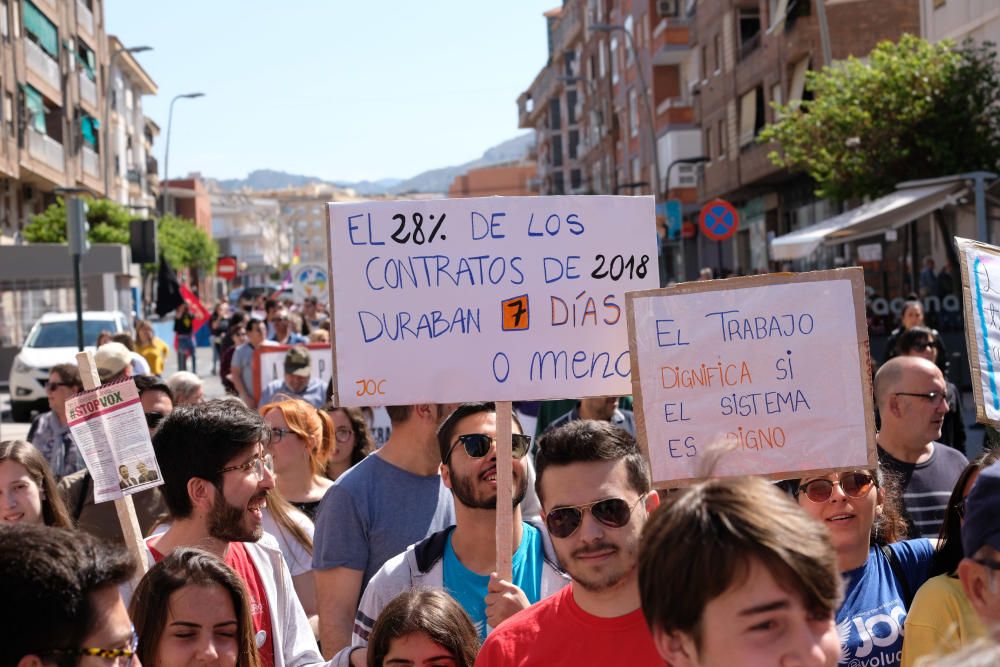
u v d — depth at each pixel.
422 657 3.91
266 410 6.70
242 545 4.57
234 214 184.50
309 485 6.75
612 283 4.57
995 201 19.55
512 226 4.57
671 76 53.69
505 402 4.28
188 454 4.41
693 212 50.16
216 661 3.67
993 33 26.42
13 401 23.83
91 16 59.50
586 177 80.81
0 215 46.38
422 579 4.55
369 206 4.59
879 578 4.02
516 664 3.38
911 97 24.91
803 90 34.34
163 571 3.71
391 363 4.55
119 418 4.47
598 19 71.06
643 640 3.30
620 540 3.35
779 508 2.29
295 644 4.60
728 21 41.94
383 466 5.19
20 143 45.75
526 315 4.55
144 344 20.53
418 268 4.58
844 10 33.50
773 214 43.03
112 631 2.70
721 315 4.06
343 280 4.58
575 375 4.55
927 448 5.93
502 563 4.09
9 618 2.57
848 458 4.00
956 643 3.24
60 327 25.83
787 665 2.23
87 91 57.84
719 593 2.24
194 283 76.00
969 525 2.98
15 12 45.66
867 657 3.85
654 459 4.02
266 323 23.44
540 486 3.48
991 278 4.32
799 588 2.24
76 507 6.20
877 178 25.62
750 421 4.02
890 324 21.08
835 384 4.02
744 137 40.75
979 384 4.21
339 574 5.07
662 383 4.05
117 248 35.44
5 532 2.69
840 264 26.17
